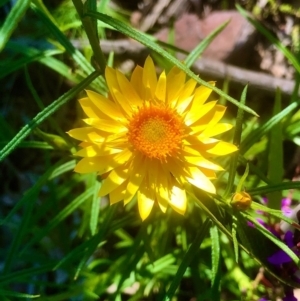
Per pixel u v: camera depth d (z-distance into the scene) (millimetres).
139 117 89
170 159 90
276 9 156
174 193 89
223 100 136
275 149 108
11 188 154
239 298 121
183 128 89
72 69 137
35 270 111
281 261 103
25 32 147
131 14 161
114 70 89
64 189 127
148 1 162
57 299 117
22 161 154
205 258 126
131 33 79
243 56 152
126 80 90
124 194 88
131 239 132
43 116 87
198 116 90
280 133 107
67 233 136
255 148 123
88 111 89
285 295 109
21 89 155
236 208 87
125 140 90
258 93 143
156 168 90
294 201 136
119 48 147
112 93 89
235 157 89
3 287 124
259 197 119
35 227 131
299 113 117
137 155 90
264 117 144
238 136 88
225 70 142
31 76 154
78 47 143
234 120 142
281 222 110
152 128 89
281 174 108
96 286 120
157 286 128
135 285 137
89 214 126
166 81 91
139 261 123
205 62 143
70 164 115
